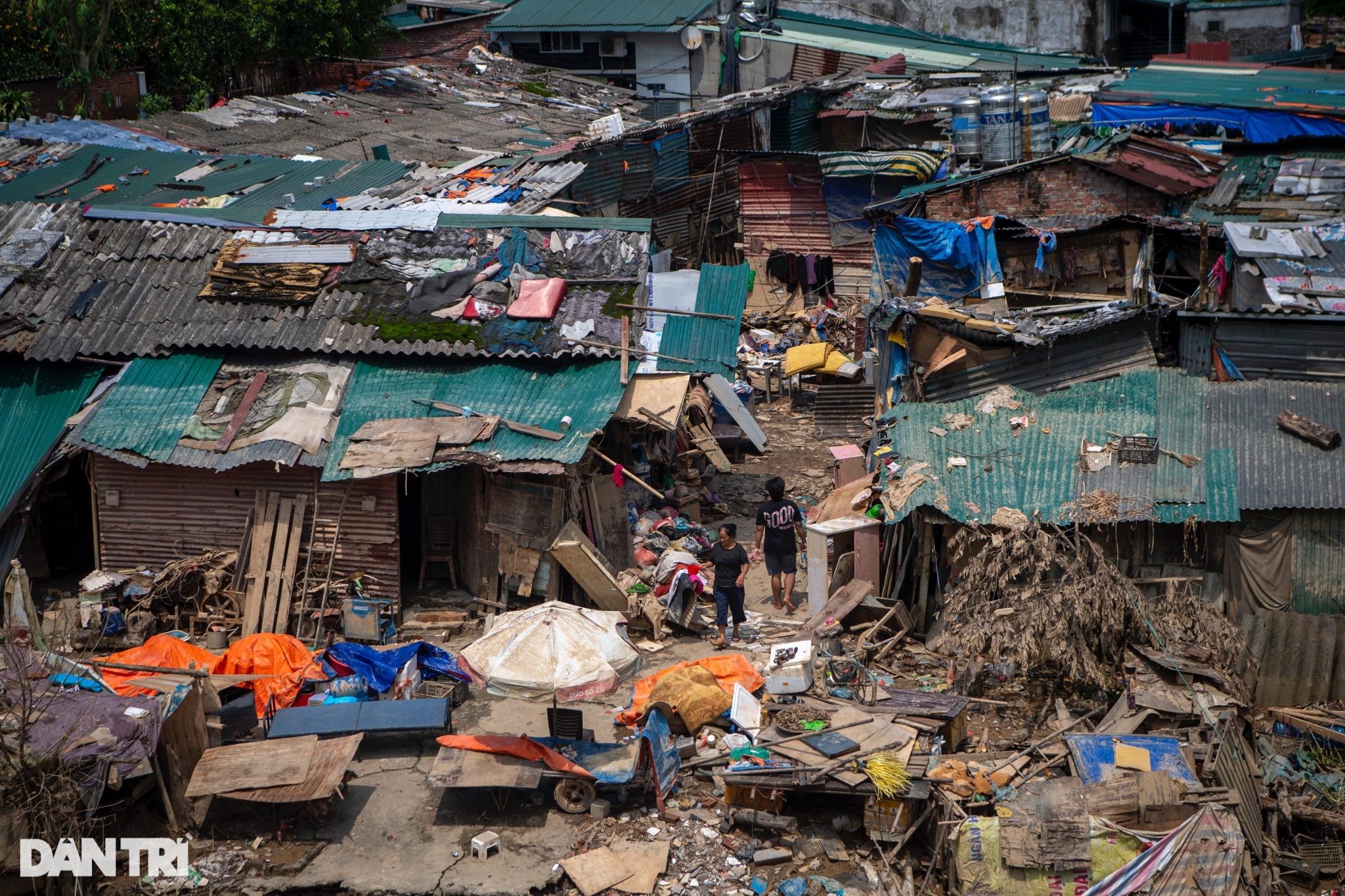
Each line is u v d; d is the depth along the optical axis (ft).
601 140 82.53
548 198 67.51
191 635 46.01
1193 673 36.45
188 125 82.33
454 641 46.16
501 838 33.45
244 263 53.21
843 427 71.41
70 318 51.47
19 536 46.78
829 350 74.08
